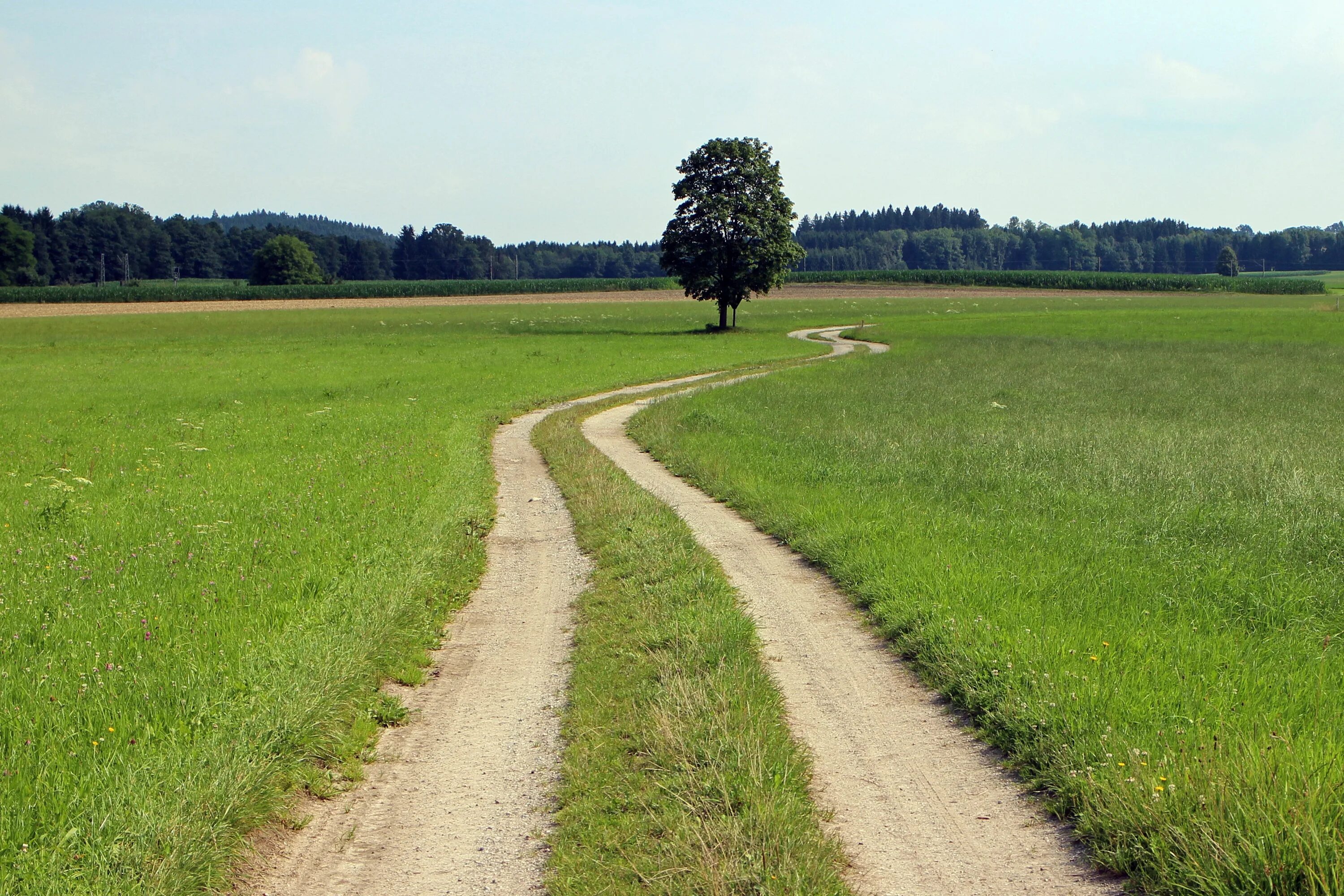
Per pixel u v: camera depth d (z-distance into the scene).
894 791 6.04
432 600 10.65
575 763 6.58
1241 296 151.50
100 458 20.16
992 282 170.12
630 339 72.19
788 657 8.53
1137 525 12.29
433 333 80.50
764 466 17.91
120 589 10.13
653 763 6.36
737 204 77.56
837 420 24.89
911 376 39.09
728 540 13.16
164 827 5.41
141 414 28.62
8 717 6.79
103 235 198.50
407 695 8.33
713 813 5.59
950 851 5.32
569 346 63.22
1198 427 23.06
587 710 7.44
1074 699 6.66
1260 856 4.62
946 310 114.88
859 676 8.03
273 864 5.63
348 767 6.80
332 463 19.16
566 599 11.04
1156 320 87.19
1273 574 9.72
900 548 11.30
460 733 7.46
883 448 19.64
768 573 11.39
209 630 8.81
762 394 31.62
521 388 36.69
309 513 14.27
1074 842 5.39
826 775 6.27
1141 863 4.96
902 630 8.90
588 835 5.64
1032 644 7.77
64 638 8.57
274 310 119.62
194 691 7.32
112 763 6.16
